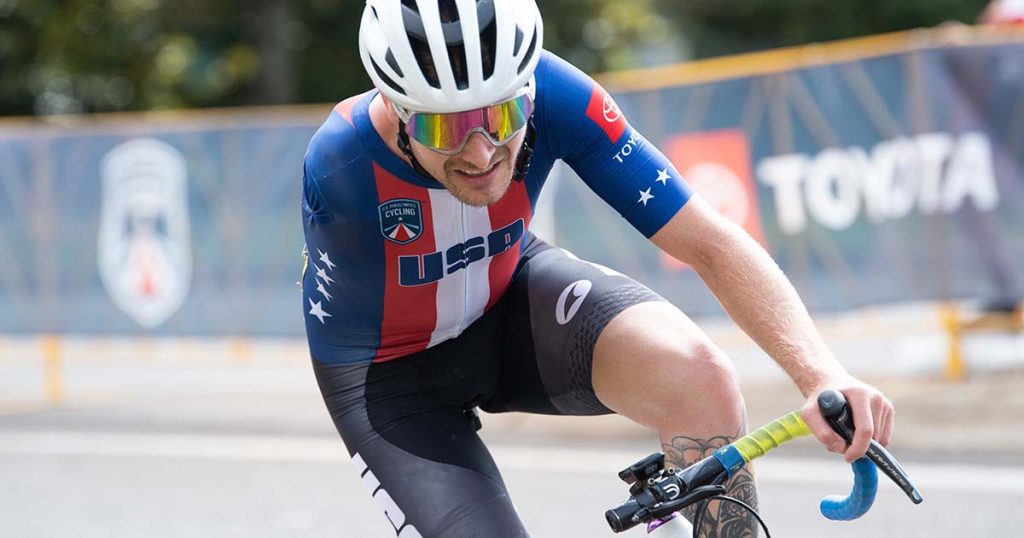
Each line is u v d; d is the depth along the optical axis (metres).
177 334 22.91
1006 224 19.02
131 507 16.06
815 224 19.44
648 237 7.29
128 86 52.09
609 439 18.36
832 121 19.30
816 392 6.18
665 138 19.88
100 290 23.28
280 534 14.67
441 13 6.31
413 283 7.64
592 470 16.67
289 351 23.50
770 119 19.42
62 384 24.89
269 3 48.84
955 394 18.94
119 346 24.44
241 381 24.11
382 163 7.22
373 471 7.68
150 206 22.86
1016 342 20.52
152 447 19.36
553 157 7.41
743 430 6.93
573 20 49.72
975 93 18.94
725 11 59.28
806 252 19.48
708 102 19.64
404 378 8.03
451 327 8.02
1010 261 19.03
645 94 19.94
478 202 6.70
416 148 6.83
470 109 6.36
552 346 7.87
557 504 15.20
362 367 8.07
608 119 7.22
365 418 7.90
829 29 58.56
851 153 19.30
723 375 6.93
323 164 7.33
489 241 7.62
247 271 22.41
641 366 7.13
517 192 7.45
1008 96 18.88
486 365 8.29
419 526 7.23
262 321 22.42
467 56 6.24
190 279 22.73
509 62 6.34
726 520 6.82
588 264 8.13
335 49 51.12
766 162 19.48
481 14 6.31
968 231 19.12
